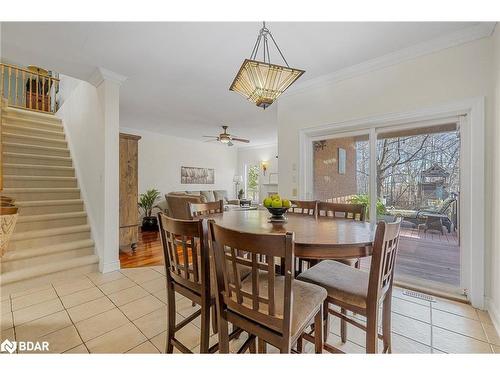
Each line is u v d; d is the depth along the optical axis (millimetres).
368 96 2848
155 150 6980
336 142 3303
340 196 3252
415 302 2348
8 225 2035
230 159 9227
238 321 1214
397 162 2836
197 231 1345
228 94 3879
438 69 2396
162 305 2334
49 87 5355
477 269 2213
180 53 2646
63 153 4395
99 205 3262
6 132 4043
